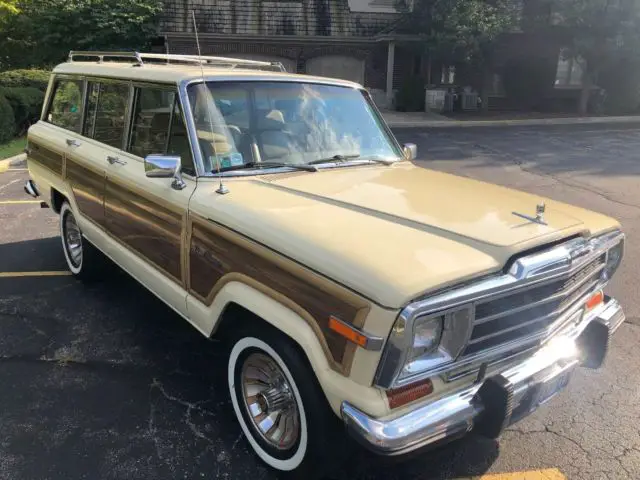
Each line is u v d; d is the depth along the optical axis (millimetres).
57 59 19281
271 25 20844
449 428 2238
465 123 19000
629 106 22547
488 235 2461
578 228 2703
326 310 2248
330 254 2285
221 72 3525
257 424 2848
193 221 3004
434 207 2828
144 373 3695
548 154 13039
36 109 14562
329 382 2225
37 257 5805
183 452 2963
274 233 2521
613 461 2953
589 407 3414
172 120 3322
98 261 4863
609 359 3957
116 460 2887
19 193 8719
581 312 2994
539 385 2547
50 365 3752
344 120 3928
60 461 2863
